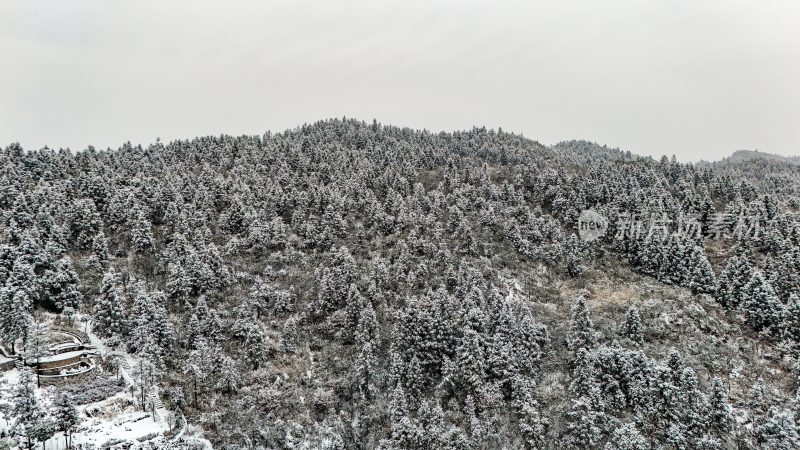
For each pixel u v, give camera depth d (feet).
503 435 217.97
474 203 369.71
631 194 378.73
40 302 258.16
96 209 325.42
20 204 299.58
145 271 290.76
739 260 295.48
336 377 246.27
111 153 468.34
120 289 267.39
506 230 336.29
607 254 336.70
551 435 217.97
